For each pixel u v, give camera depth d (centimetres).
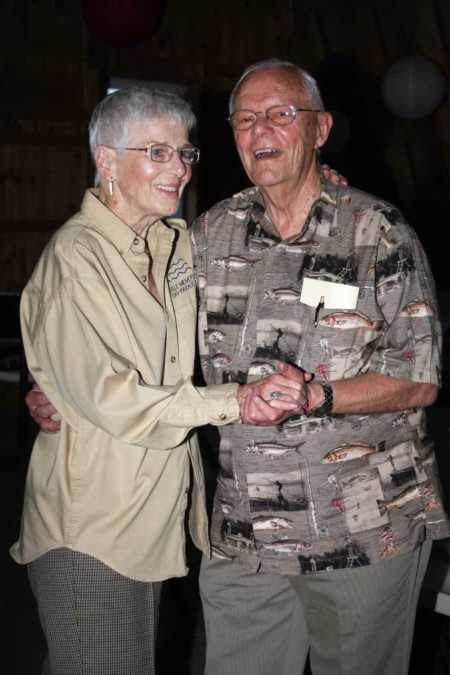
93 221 180
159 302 189
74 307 171
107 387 168
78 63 679
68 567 179
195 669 281
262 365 193
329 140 698
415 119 671
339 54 777
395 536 189
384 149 756
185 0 738
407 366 184
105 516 177
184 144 179
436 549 254
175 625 309
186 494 188
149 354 179
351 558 188
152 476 178
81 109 683
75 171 686
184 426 173
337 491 189
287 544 192
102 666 183
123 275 178
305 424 187
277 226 197
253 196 203
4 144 652
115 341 174
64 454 179
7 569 357
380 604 191
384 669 199
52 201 679
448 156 719
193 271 202
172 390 172
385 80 655
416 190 742
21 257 670
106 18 632
